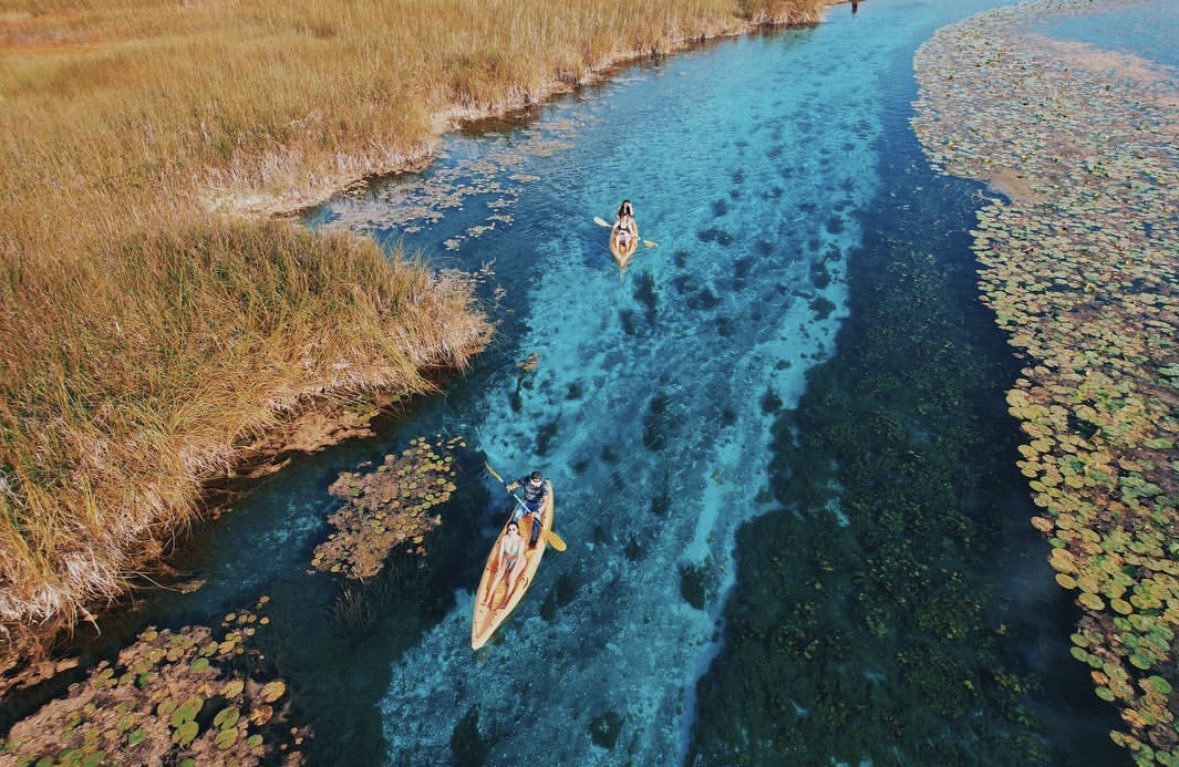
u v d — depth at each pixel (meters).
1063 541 8.38
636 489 9.78
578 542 9.05
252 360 10.39
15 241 11.62
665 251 15.43
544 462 10.23
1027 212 16.06
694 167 19.44
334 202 17.45
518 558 8.24
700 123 22.62
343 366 11.16
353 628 7.89
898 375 11.44
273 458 10.05
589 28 28.72
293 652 7.59
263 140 17.64
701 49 31.23
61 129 16.55
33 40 25.11
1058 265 13.87
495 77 23.98
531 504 8.88
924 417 10.55
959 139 20.38
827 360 11.99
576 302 13.77
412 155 19.95
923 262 14.47
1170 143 19.11
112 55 21.86
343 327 11.09
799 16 35.31
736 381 11.69
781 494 9.54
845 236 15.73
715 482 9.82
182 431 9.38
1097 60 27.25
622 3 31.66
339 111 19.50
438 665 7.63
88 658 7.32
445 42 25.11
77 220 12.84
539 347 12.55
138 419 8.94
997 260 14.23
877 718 6.87
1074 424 10.05
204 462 9.67
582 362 12.20
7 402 8.55
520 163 19.97
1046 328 12.11
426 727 7.07
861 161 19.41
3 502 7.46
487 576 8.12
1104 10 35.94
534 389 11.59
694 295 13.95
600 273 14.70
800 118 22.75
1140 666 7.03
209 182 16.38
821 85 25.98
